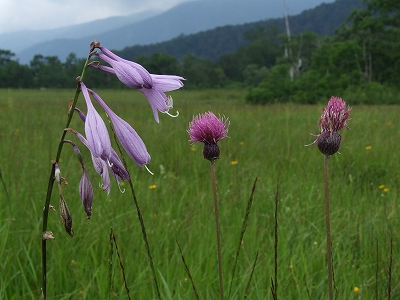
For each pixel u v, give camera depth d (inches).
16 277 132.3
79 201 183.3
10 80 3275.1
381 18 1697.8
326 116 66.2
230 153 274.2
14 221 156.6
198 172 243.8
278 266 135.1
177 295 116.1
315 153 287.7
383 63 1707.7
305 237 153.4
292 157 278.1
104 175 67.7
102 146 65.7
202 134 72.1
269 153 291.9
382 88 1289.4
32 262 139.9
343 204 186.4
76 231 155.3
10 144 278.5
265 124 437.7
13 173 201.8
